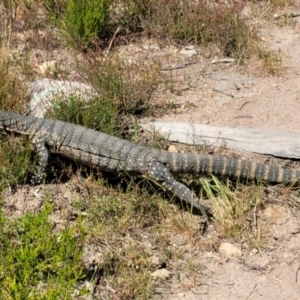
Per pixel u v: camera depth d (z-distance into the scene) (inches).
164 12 556.7
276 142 401.1
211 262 322.7
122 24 553.3
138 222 341.7
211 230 341.7
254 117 437.7
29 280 275.1
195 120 433.1
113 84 439.5
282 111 444.5
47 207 294.0
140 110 438.0
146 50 530.3
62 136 366.3
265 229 343.9
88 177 365.1
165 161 355.3
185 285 306.7
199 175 364.5
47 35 531.5
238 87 477.7
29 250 280.2
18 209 345.4
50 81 443.8
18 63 487.2
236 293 305.3
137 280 304.0
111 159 359.3
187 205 348.5
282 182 367.9
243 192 361.1
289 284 312.0
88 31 514.3
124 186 370.0
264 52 523.8
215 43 537.3
